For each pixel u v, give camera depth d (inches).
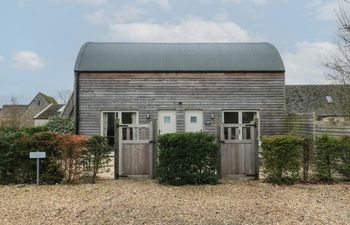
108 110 700.0
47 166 359.6
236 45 776.3
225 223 217.5
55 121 741.3
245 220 223.8
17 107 1980.8
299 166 364.8
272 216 233.0
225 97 706.2
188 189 329.7
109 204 266.1
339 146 370.0
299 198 292.0
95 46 754.2
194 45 777.6
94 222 218.1
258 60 721.6
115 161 385.4
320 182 367.6
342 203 274.7
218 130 386.3
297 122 642.2
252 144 388.8
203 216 232.8
